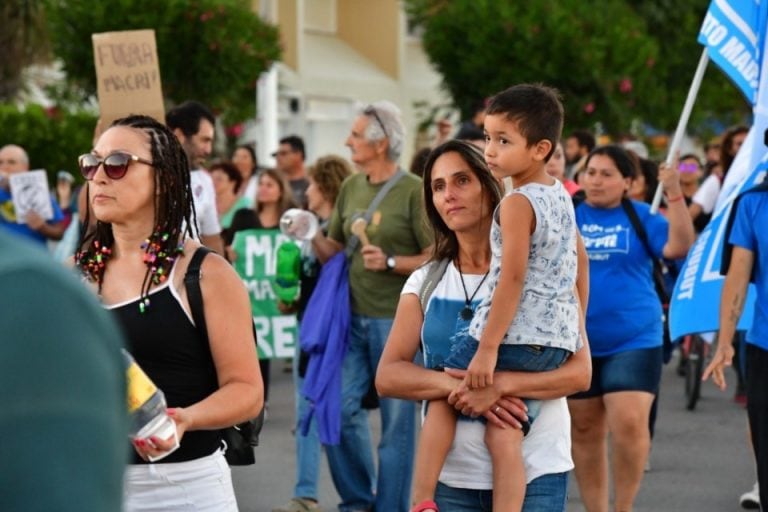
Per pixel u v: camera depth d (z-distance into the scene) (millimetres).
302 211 16281
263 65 38438
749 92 16062
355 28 71375
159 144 8477
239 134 43094
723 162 25047
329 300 15977
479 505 9906
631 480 14617
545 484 9836
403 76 71438
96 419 3229
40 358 3166
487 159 9703
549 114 9625
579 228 15289
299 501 17094
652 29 50438
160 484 8320
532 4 42094
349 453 16344
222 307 8414
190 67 37625
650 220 15250
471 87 43438
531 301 9547
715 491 19312
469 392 9570
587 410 14812
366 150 15930
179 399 8406
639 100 44656
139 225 8508
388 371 10086
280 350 23672
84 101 42719
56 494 3141
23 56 46281
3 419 3117
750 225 12914
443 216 10070
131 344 8336
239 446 8797
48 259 3312
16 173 25719
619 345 14711
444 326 9992
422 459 9805
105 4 37031
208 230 16141
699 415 25484
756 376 12734
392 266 15695
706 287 15156
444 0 43500
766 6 15891
